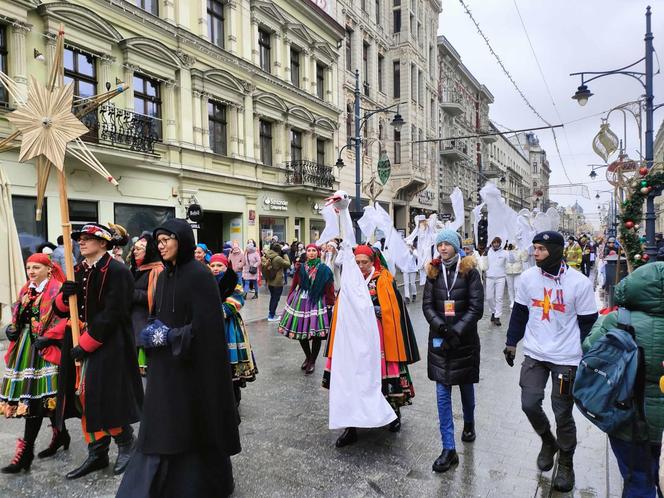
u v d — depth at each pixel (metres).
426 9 35.12
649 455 2.67
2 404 3.51
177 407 2.73
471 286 3.78
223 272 4.61
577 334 3.42
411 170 31.83
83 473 3.53
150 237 4.91
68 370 3.49
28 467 3.65
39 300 3.56
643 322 2.62
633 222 7.99
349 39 27.09
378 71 30.56
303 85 22.44
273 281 10.39
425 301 3.93
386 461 3.80
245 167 18.66
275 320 10.48
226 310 4.56
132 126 13.51
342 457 3.87
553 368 3.45
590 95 12.30
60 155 3.62
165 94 15.16
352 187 26.98
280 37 20.66
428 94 36.03
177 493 2.76
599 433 4.49
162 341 2.71
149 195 14.63
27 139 3.62
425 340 8.51
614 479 3.55
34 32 11.55
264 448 4.04
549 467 3.64
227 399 2.84
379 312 4.22
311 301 6.25
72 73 12.41
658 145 29.22
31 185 11.52
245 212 18.78
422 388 5.79
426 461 3.80
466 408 4.13
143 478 2.71
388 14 31.52
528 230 15.05
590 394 2.68
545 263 3.47
